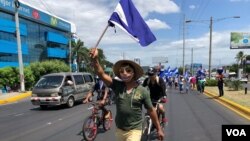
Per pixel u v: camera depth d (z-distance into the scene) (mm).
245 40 71250
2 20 53031
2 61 53156
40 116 15438
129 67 4648
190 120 13062
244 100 20016
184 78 38219
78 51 78125
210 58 44250
